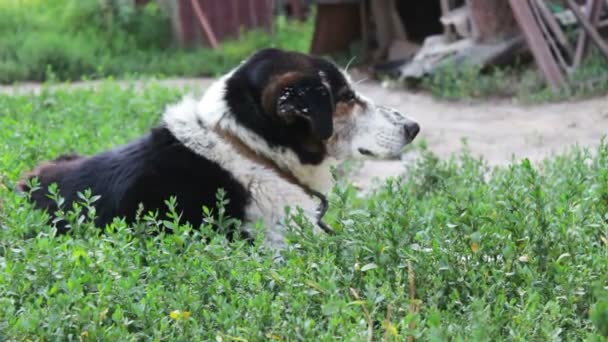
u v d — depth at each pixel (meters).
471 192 7.09
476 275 5.07
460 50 15.04
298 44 19.58
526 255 5.23
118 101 11.95
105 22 20.41
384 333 4.49
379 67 16.25
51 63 17.53
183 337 4.59
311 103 5.93
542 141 11.80
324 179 6.51
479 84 14.34
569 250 5.31
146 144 6.18
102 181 6.19
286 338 4.44
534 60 14.77
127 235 5.61
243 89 6.06
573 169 7.49
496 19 14.93
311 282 4.74
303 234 5.43
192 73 17.89
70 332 4.55
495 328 4.39
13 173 6.84
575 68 14.09
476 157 11.31
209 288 5.01
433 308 4.65
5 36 19.41
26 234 5.77
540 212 5.45
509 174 6.72
